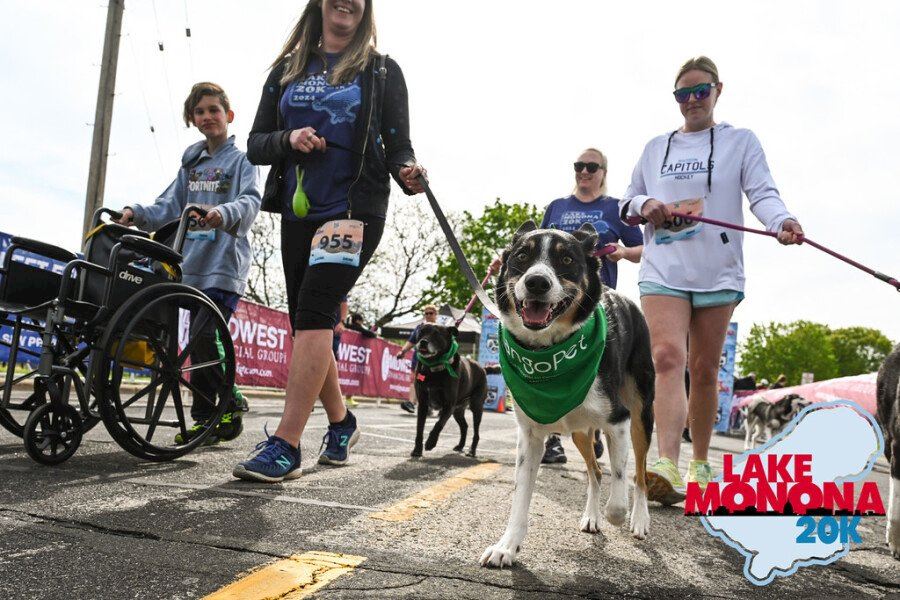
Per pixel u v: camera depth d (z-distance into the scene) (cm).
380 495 319
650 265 399
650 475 357
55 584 174
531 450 258
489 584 202
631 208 401
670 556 259
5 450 365
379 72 370
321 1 377
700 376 400
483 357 2008
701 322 397
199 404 443
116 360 328
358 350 1558
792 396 1205
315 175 357
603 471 499
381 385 1711
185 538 221
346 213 357
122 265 349
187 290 366
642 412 335
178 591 174
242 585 181
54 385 334
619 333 309
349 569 203
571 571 225
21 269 364
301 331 347
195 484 310
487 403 1981
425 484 363
